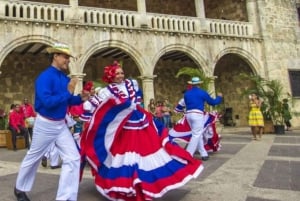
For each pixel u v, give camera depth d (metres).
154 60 18.59
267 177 6.53
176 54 22.80
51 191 5.85
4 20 15.20
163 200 5.09
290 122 22.23
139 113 5.26
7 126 16.66
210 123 10.21
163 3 25.33
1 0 15.30
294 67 23.09
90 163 5.21
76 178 4.65
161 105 15.63
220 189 5.70
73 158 4.64
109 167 5.12
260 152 10.27
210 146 10.34
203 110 9.06
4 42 15.12
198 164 5.00
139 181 4.66
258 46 22.14
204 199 5.09
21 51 19.52
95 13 17.44
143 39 18.44
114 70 5.30
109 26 17.55
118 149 5.11
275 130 18.27
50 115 4.55
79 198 5.34
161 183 4.77
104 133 5.25
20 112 14.73
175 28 19.53
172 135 9.58
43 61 20.58
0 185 6.53
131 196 4.75
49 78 4.54
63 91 4.62
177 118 23.83
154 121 5.56
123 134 5.17
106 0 23.09
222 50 20.73
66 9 16.78
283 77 22.50
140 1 18.78
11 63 19.56
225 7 24.67
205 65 20.00
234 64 24.31
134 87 5.45
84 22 17.11
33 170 4.96
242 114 23.69
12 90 19.36
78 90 16.39
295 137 15.43
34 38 15.80
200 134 8.92
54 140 4.68
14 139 14.09
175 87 24.69
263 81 20.16
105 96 5.22
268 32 22.45
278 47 22.69
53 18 16.39
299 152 10.05
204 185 6.04
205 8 26.30
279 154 9.70
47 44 16.09
